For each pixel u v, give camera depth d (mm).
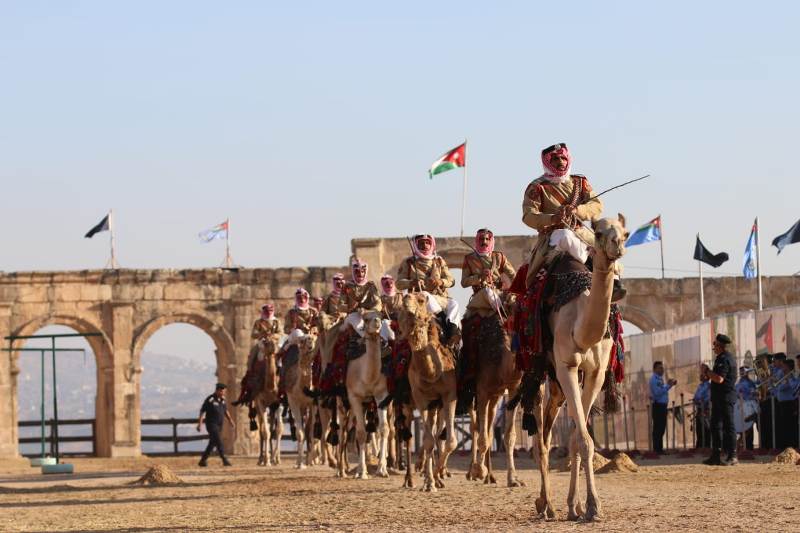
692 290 72000
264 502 24375
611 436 46812
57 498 28656
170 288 72250
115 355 71500
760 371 38188
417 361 25094
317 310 43594
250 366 47000
